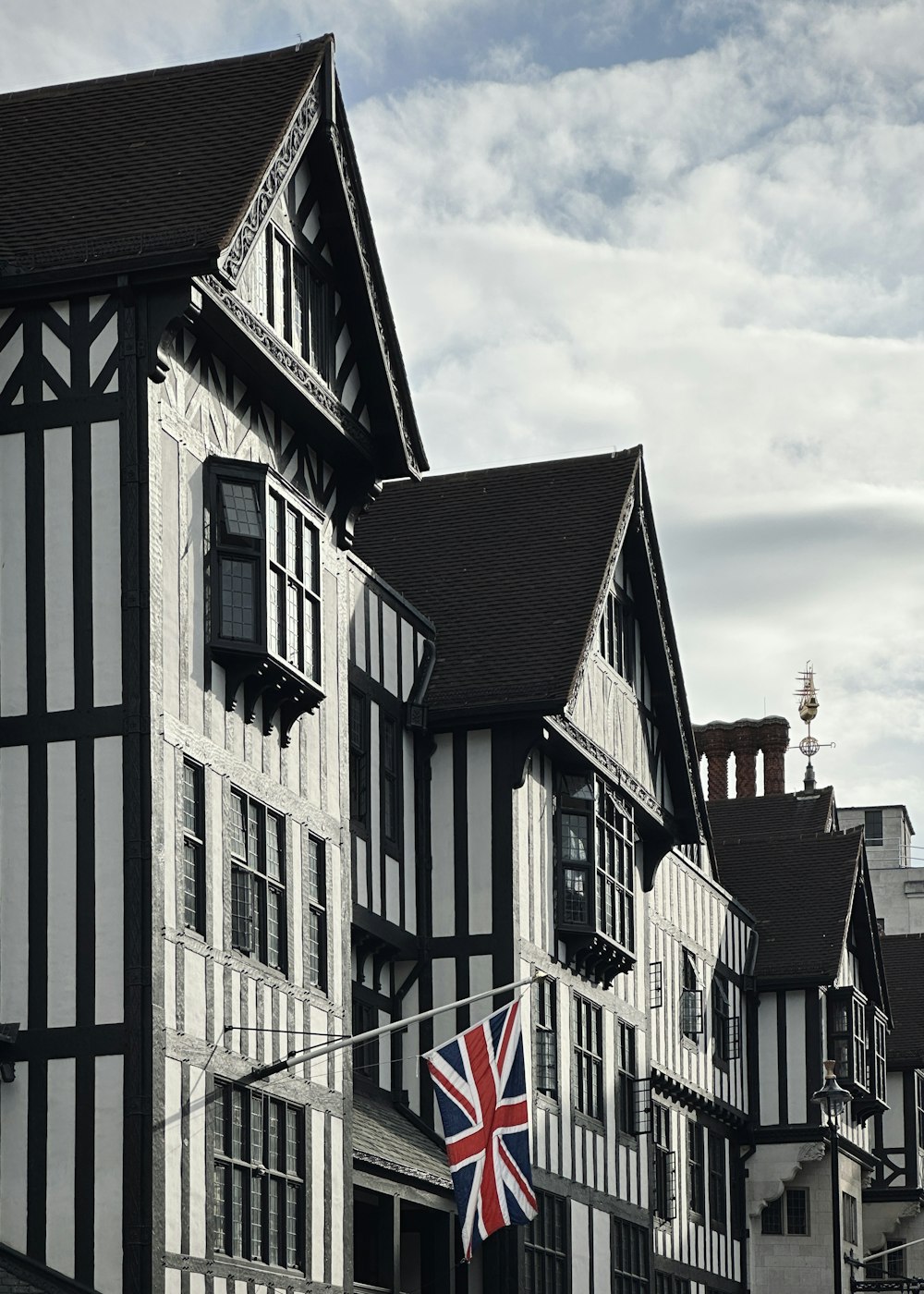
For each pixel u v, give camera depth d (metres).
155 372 22.84
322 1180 25.53
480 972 32.12
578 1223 33.88
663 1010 40.78
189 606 23.55
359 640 31.39
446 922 32.47
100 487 22.73
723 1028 45.41
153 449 22.83
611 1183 35.59
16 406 23.12
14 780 22.42
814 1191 46.91
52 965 21.92
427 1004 32.19
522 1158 26.73
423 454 28.19
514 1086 26.94
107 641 22.42
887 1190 55.00
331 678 27.05
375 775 31.55
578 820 34.69
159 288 22.97
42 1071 21.72
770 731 60.94
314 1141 25.41
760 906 49.44
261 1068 24.12
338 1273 25.70
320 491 27.12
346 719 27.52
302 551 25.86
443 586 35.53
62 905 22.02
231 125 24.97
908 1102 55.69
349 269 27.02
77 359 23.03
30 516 22.86
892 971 58.50
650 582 38.12
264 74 25.73
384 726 32.16
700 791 39.69
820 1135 46.59
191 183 24.02
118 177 24.44
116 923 21.83
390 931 31.50
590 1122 34.91
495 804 32.66
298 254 26.09
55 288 23.09
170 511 23.27
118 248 22.97
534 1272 32.00
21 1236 21.42
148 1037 21.53
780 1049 47.25
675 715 38.94
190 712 23.34
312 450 26.97
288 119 24.84
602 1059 35.84
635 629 38.41
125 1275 21.06
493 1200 26.38
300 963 25.50
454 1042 26.81
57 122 25.84
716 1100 44.16
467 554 36.16
